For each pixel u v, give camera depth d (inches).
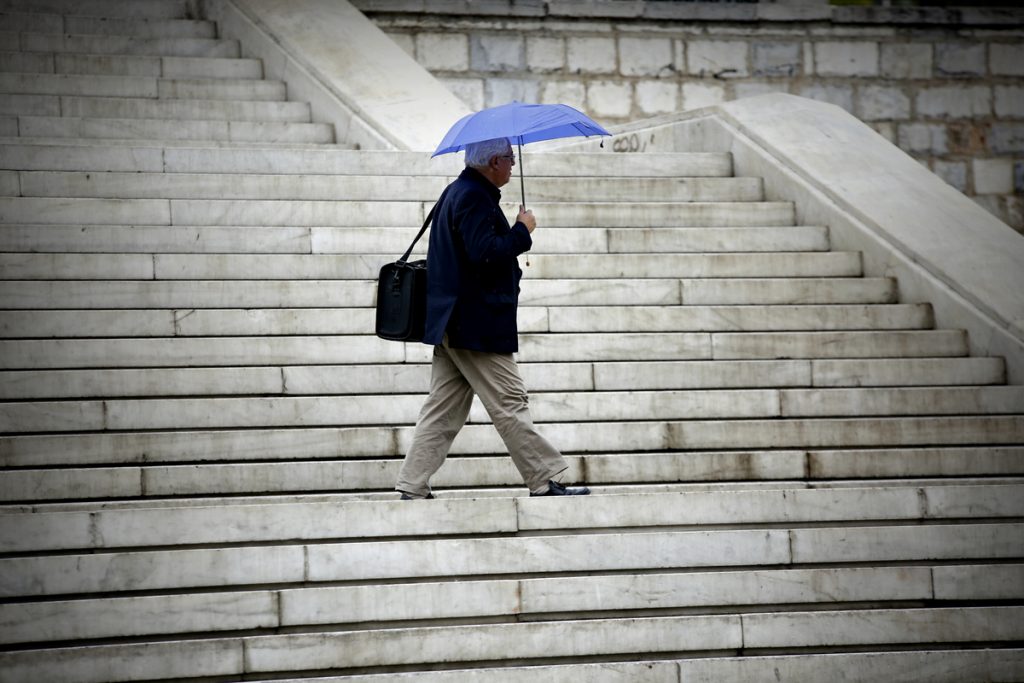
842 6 1023.6
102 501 474.6
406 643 415.8
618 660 426.6
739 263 647.1
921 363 589.6
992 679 430.6
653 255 636.1
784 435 540.1
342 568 433.1
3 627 406.0
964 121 1040.8
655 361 581.0
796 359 589.6
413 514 448.5
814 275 658.2
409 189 664.4
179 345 546.3
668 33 1007.0
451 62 975.6
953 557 464.1
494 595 430.9
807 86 1024.2
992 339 603.2
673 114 811.4
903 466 527.5
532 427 466.3
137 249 600.4
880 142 746.2
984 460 530.9
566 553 444.8
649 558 448.8
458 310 451.8
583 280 610.5
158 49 838.5
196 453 501.7
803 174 707.4
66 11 868.6
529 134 484.1
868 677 426.6
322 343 557.3
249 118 786.2
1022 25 1041.5
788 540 456.8
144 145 721.6
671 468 514.9
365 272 604.4
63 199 611.2
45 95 761.6
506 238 448.8
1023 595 456.1
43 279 573.6
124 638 412.8
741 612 444.1
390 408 533.0
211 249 606.2
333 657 411.5
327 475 494.9
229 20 868.0
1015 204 1044.5
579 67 994.1
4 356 530.3
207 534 440.1
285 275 597.0
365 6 954.7
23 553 430.3
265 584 430.0
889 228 660.1
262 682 406.3
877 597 449.7
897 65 1033.5
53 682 396.8
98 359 538.9
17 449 485.4
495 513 451.8
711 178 717.3
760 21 1017.5
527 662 421.7
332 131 778.2
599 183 697.0
